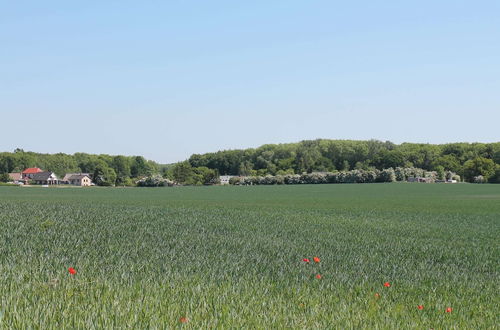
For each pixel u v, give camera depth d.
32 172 196.75
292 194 84.44
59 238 16.92
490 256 18.20
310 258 15.31
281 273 11.96
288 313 7.71
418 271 14.06
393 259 16.25
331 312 8.08
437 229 28.30
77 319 6.08
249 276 11.22
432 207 49.31
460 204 54.97
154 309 7.00
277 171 180.62
